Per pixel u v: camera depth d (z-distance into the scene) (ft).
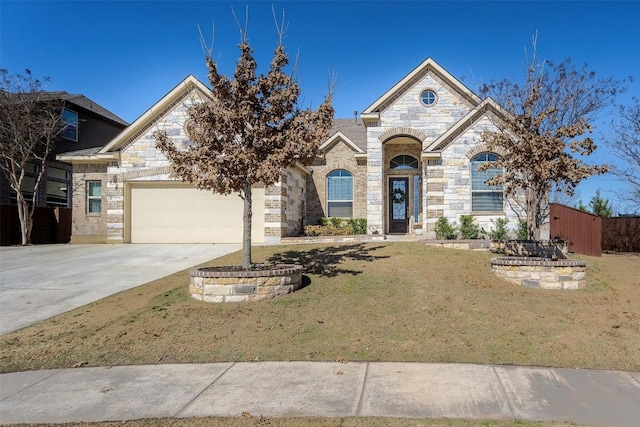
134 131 63.93
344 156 74.13
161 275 41.22
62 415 16.25
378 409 16.03
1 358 22.74
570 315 27.76
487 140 42.04
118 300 32.53
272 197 60.08
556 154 37.55
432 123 64.03
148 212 63.77
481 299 30.45
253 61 33.60
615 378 18.97
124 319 28.09
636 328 25.53
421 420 15.06
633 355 21.68
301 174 71.26
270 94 34.45
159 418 15.72
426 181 58.03
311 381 18.99
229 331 25.85
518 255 46.39
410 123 64.23
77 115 84.84
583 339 23.71
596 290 34.35
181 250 55.36
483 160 56.85
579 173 36.65
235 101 33.81
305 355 22.38
